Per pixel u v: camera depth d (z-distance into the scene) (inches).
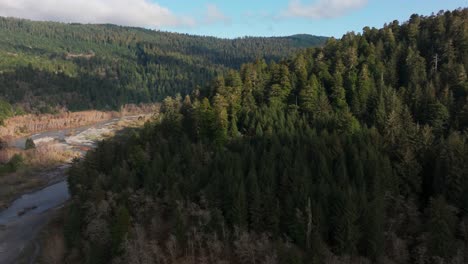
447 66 3934.5
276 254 2151.8
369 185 2566.4
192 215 2586.1
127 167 3218.5
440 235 2161.7
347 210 2215.8
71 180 3747.5
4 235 3398.1
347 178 2546.8
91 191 3029.0
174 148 3415.4
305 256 2154.3
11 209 3991.1
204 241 2480.3
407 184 2719.0
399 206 2524.6
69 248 2942.9
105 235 2591.0
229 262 2320.4
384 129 3260.3
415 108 3602.4
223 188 2596.0
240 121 3855.8
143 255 2358.5
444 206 2246.6
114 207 2824.8
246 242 2300.7
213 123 3558.1
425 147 2933.1
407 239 2357.3
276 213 2405.3
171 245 2440.9
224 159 2896.2
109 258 2482.8
